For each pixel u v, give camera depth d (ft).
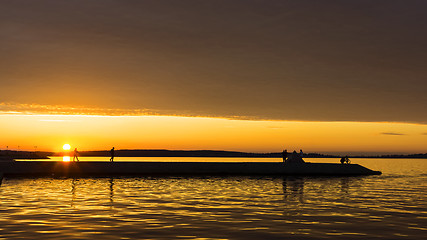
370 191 104.94
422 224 56.80
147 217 60.80
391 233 50.67
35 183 120.57
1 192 94.68
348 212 67.36
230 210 68.49
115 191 98.43
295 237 47.98
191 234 49.08
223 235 48.70
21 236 47.47
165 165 165.78
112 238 46.62
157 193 94.63
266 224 55.83
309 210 69.31
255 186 116.06
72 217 60.39
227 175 165.07
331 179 150.51
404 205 76.89
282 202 79.92
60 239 46.01
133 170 161.07
